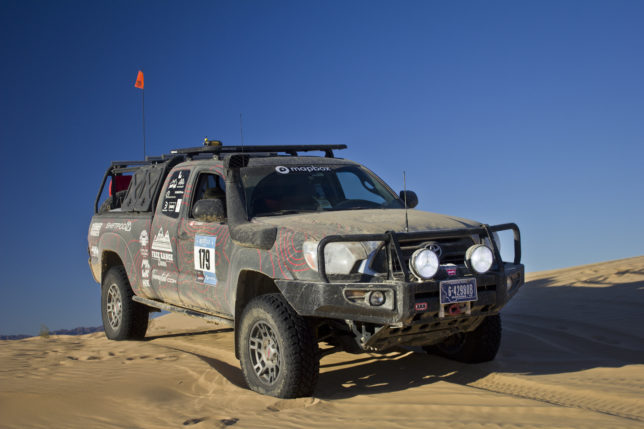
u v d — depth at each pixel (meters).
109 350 7.98
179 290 7.10
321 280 5.17
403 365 6.71
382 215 5.95
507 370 6.34
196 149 7.32
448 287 5.13
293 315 5.36
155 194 7.87
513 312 10.28
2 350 8.48
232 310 6.20
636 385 5.57
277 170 6.70
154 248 7.65
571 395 5.38
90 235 9.48
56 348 8.50
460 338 6.71
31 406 5.27
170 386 5.95
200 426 4.70
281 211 6.30
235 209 6.20
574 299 10.80
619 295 10.56
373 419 4.79
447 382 5.91
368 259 5.20
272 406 5.18
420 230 5.50
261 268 5.65
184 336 9.73
